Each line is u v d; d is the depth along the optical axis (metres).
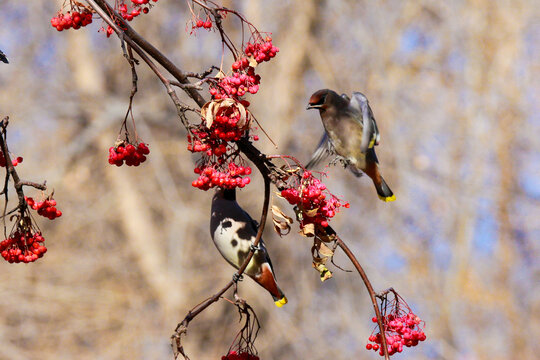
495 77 19.34
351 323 18.33
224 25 20.12
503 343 18.22
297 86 20.44
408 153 19.45
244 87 5.29
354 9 20.33
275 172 5.32
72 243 19.84
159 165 20.22
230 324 18.91
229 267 19.34
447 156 19.28
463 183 18.98
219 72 5.31
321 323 18.53
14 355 17.77
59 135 20.61
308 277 18.72
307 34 20.41
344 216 19.12
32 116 20.56
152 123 20.70
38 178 19.81
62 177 20.08
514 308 18.31
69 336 18.53
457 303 18.33
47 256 19.11
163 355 18.73
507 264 18.64
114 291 19.23
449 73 19.75
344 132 7.44
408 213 19.17
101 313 18.77
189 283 19.22
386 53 19.88
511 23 19.45
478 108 19.31
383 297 5.52
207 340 18.94
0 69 20.92
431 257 18.86
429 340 18.06
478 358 17.89
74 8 5.64
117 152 5.47
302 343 18.31
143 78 21.05
